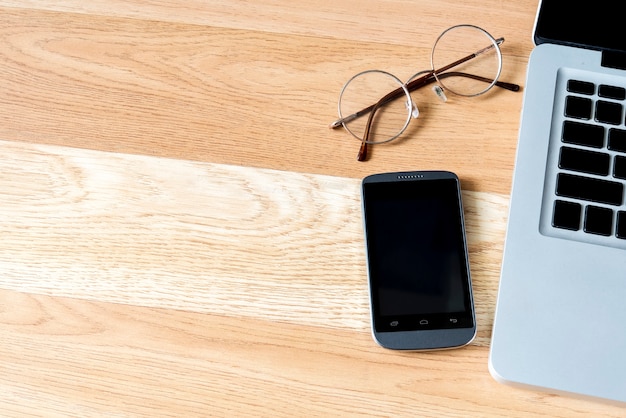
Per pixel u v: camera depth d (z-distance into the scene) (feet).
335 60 2.12
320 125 2.05
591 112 1.88
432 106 2.07
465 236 1.89
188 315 1.87
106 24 2.16
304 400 1.80
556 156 1.86
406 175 1.95
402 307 1.83
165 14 2.17
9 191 1.99
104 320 1.87
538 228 1.80
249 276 1.90
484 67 2.10
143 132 2.05
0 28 2.16
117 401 1.81
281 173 2.01
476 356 1.82
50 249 1.93
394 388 1.80
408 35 2.15
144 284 1.90
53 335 1.85
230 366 1.83
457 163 2.01
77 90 2.10
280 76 2.10
